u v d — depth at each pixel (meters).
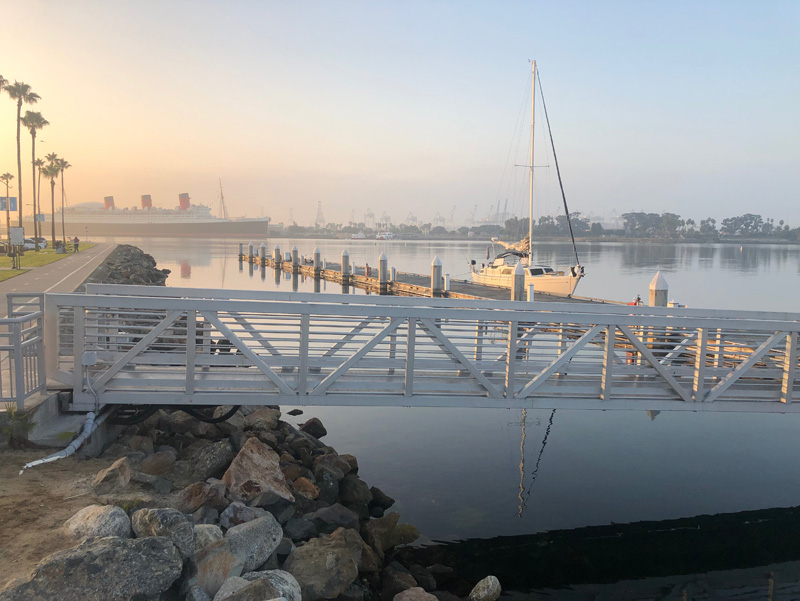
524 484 10.56
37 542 5.27
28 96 69.19
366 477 10.62
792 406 10.01
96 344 8.91
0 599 4.23
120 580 4.50
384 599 6.75
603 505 9.86
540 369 10.23
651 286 18.16
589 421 14.20
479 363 10.09
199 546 5.50
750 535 9.05
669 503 9.99
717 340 10.10
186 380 8.75
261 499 7.08
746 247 197.00
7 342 13.16
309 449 10.37
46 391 8.46
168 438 9.42
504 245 42.31
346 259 47.72
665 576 7.93
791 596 7.62
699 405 9.84
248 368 9.97
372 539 7.95
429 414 14.56
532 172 42.22
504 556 8.27
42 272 33.41
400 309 9.09
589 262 92.94
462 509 9.55
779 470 11.42
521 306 10.41
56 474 6.98
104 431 8.83
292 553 6.23
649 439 13.03
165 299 8.59
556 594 7.50
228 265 72.44
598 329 9.56
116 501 6.29
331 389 9.20
